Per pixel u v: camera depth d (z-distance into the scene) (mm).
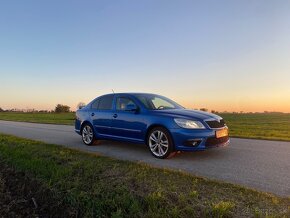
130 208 3938
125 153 7762
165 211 3762
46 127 17594
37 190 4934
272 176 5316
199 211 3758
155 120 7074
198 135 6523
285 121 28094
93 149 8453
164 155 6902
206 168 5969
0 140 10203
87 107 9492
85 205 4242
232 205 3773
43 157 6996
